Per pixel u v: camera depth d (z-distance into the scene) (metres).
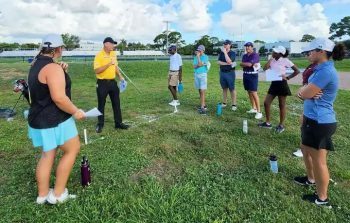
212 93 11.63
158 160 5.21
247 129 6.75
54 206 3.69
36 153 5.47
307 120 3.73
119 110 6.80
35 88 3.43
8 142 6.00
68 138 3.64
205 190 4.13
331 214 3.69
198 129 6.82
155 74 21.77
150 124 7.19
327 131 3.62
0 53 51.59
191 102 9.95
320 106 3.63
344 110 9.15
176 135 6.45
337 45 3.52
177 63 9.26
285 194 4.12
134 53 65.75
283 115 6.66
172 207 3.67
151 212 3.55
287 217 3.59
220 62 8.59
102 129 6.76
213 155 5.43
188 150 5.65
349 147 6.02
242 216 3.60
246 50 7.65
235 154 5.51
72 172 4.57
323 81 3.52
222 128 6.86
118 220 3.41
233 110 8.63
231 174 4.67
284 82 6.47
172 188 4.11
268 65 6.61
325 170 3.76
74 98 11.39
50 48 3.50
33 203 3.76
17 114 8.48
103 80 6.45
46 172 3.67
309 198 3.97
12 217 3.51
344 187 4.41
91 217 3.48
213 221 3.44
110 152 5.43
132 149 5.58
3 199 3.88
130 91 12.75
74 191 4.07
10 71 18.84
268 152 5.61
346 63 34.06
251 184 4.34
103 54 6.39
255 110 8.26
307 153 4.17
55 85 3.36
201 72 8.29
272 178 4.53
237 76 20.97
